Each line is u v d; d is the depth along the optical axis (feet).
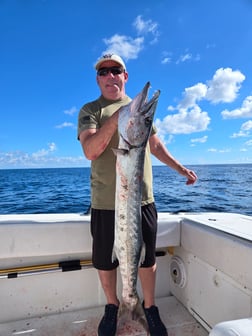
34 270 6.72
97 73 6.27
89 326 6.58
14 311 6.77
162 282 7.94
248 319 3.10
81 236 6.72
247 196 44.04
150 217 6.12
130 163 5.09
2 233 6.23
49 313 7.02
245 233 5.70
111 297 6.28
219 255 5.78
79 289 7.23
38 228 6.42
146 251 6.08
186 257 7.31
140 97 4.99
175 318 6.91
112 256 5.58
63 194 50.01
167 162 7.07
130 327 6.44
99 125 5.91
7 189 62.28
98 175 5.97
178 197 40.96
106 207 5.92
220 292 5.99
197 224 6.82
